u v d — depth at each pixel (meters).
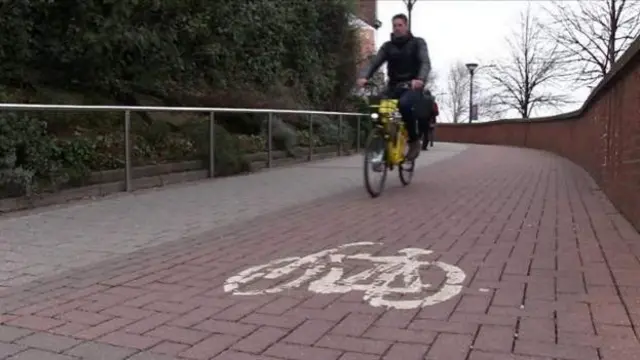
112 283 4.54
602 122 8.97
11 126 7.03
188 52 13.10
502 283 4.29
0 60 9.40
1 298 4.23
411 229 6.12
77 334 3.59
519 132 25.58
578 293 4.04
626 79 6.60
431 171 11.53
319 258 5.12
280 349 3.33
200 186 9.41
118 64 10.81
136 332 3.61
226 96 13.12
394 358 3.17
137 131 9.06
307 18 18.03
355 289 4.28
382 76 14.59
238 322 3.72
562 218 6.54
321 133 14.41
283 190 9.02
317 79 18.23
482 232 5.91
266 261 5.07
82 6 9.39
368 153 8.04
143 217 6.96
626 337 3.32
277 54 16.31
